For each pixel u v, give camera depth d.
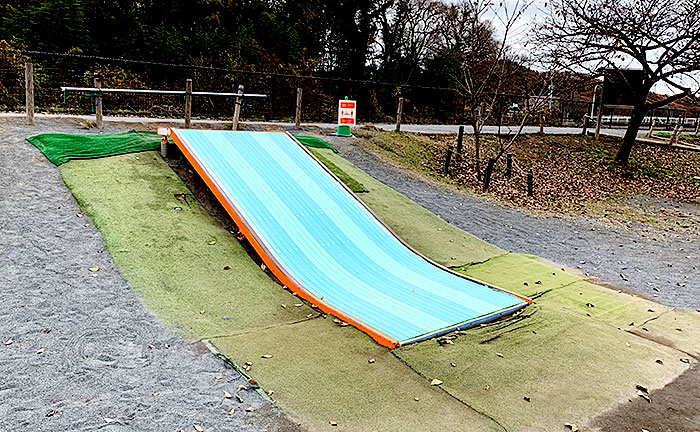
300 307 6.45
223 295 6.44
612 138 23.73
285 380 4.84
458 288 7.45
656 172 19.31
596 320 6.85
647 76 18.45
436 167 15.30
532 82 26.41
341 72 31.06
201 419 4.24
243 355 5.21
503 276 8.39
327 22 31.16
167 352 5.15
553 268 9.05
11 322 5.30
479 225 11.23
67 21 19.41
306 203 8.94
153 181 8.91
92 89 11.89
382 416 4.44
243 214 7.94
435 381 5.00
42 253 6.60
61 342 5.10
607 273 9.09
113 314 5.68
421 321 6.21
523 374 5.29
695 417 4.80
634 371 5.57
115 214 7.70
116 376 4.70
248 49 23.08
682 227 12.94
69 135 10.34
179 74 20.92
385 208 10.66
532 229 11.49
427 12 35.28
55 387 4.46
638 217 13.66
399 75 34.53
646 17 17.95
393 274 7.74
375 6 32.97
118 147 9.90
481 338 5.98
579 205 14.27
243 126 15.69
